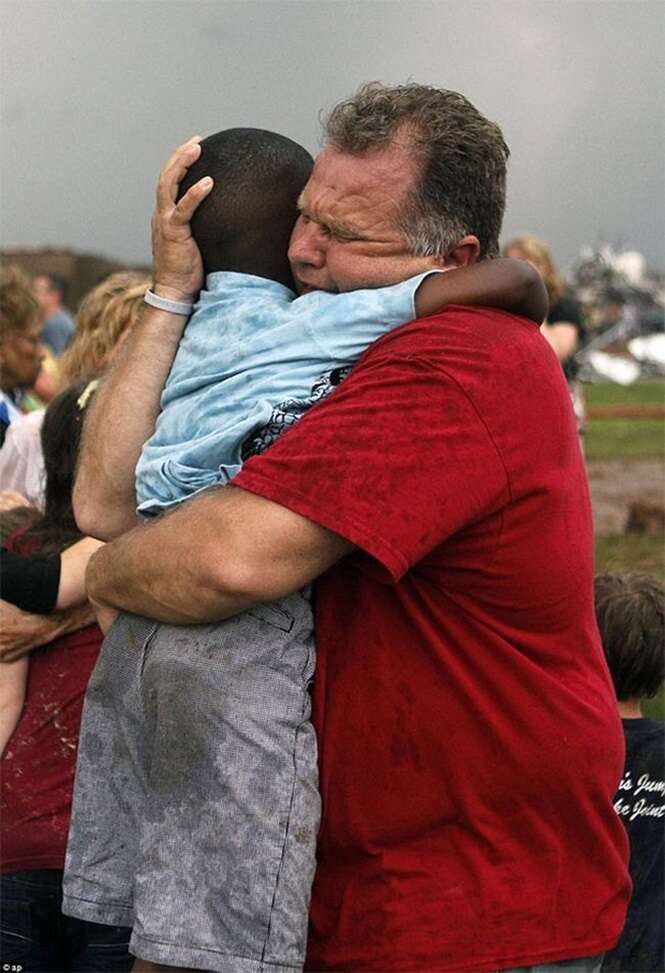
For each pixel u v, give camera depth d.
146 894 1.83
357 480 1.72
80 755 1.98
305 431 1.75
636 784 2.80
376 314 1.83
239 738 1.80
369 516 1.71
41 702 2.65
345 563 1.86
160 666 1.84
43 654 2.67
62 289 9.60
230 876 1.79
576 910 1.89
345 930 1.85
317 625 1.88
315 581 1.89
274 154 1.98
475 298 1.83
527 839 1.86
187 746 1.82
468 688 1.82
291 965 1.79
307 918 1.83
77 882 1.96
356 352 1.84
